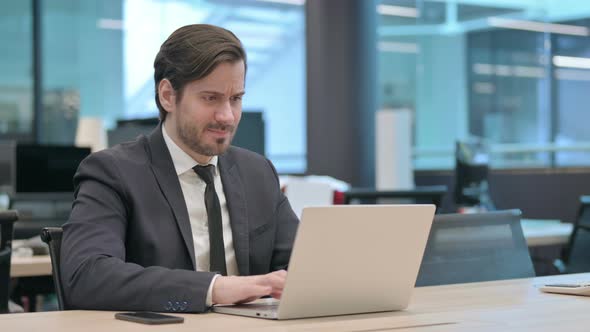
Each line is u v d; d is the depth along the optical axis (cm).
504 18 798
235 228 204
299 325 146
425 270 228
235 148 220
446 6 826
